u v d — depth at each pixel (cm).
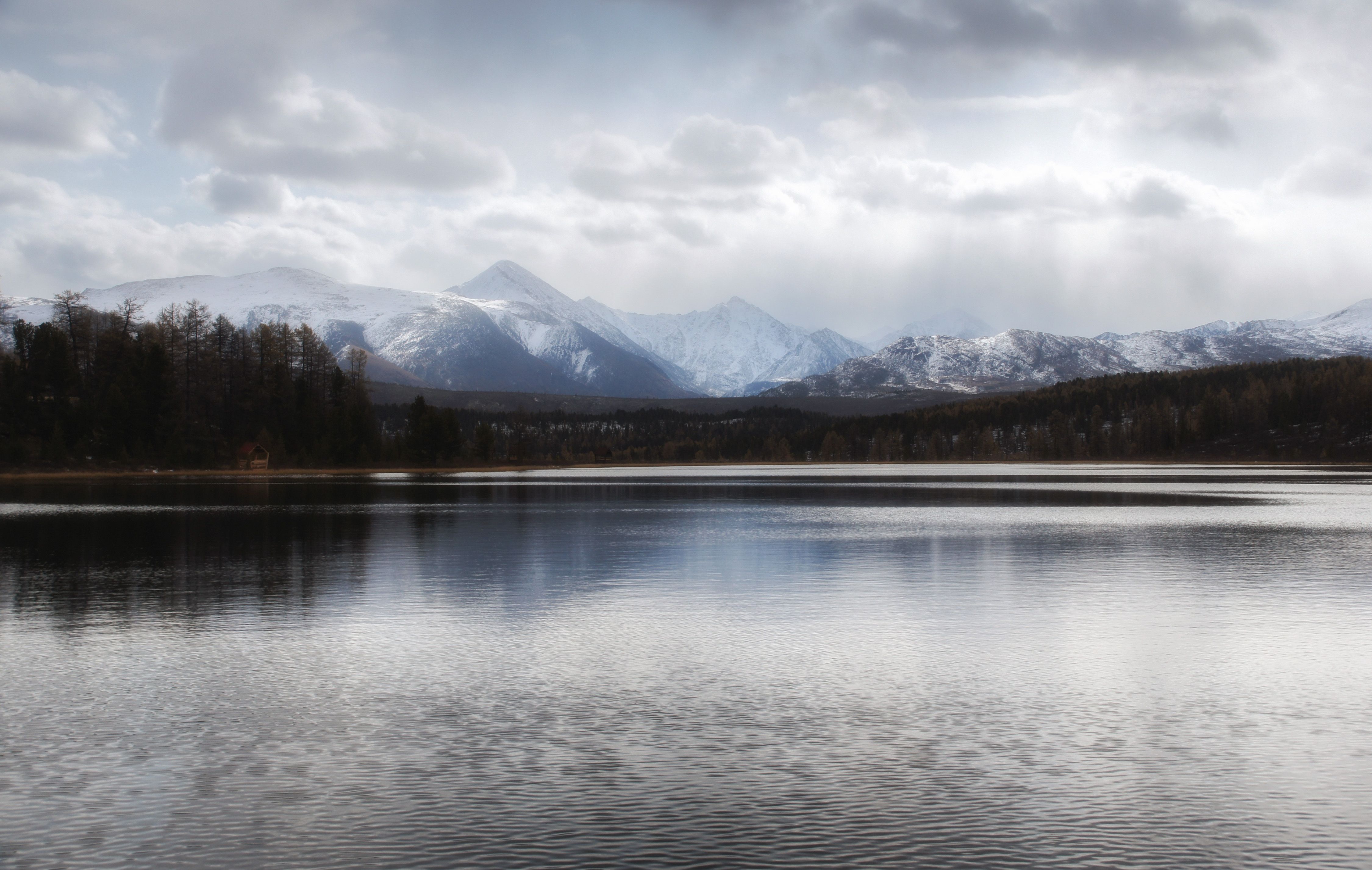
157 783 1825
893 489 13950
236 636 3166
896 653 2914
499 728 2155
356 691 2473
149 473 17862
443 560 5234
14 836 1595
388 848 1547
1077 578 4531
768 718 2225
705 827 1619
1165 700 2377
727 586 4300
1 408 17412
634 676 2633
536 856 1516
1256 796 1745
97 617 3509
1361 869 1468
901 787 1791
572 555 5478
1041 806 1703
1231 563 5097
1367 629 3291
